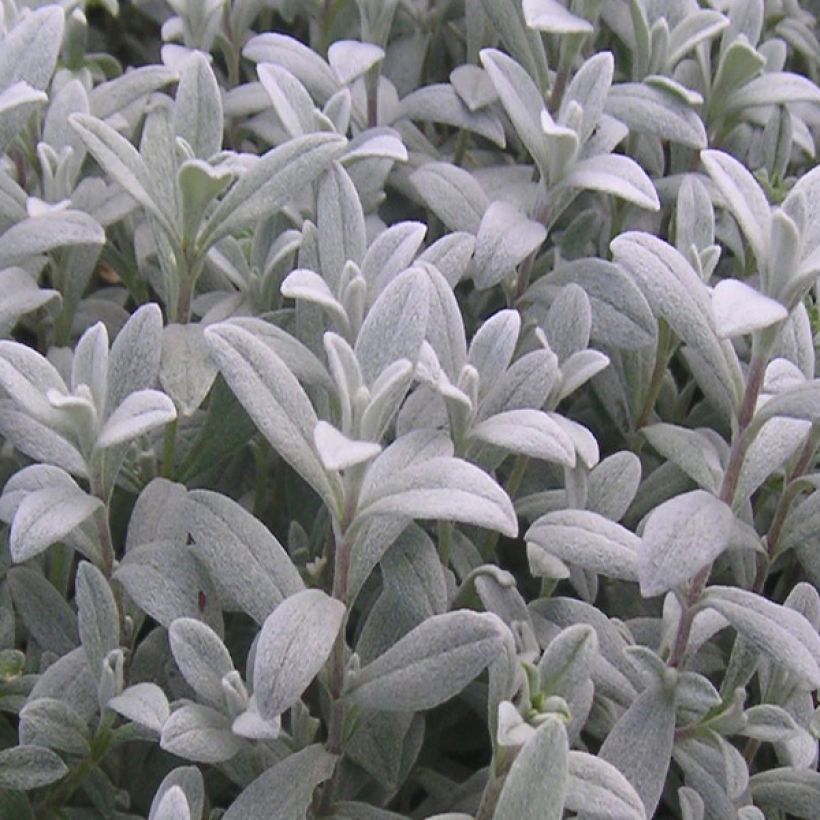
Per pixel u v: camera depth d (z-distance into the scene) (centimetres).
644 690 37
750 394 35
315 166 39
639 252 35
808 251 35
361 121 48
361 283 37
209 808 39
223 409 39
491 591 37
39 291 39
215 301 42
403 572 37
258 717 33
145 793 39
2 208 41
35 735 35
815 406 34
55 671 36
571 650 34
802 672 34
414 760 38
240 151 50
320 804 37
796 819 43
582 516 37
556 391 39
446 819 34
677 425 45
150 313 37
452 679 34
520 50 46
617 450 46
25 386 35
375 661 35
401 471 34
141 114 46
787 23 53
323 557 40
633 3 46
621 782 33
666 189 47
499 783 34
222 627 37
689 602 36
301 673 33
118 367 37
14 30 39
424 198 44
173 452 40
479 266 41
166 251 40
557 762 31
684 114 45
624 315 41
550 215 43
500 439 36
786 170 52
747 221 35
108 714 36
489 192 45
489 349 38
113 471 36
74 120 38
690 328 35
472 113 47
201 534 35
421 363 36
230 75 51
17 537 34
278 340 37
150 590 36
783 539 40
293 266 43
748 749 40
